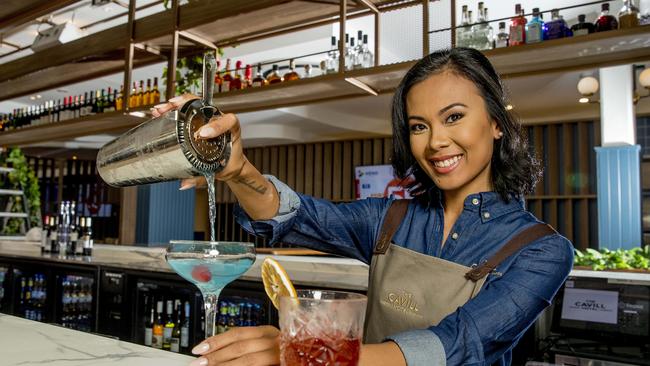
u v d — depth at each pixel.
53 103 5.49
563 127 7.27
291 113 7.08
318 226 1.23
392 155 1.24
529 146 1.14
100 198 9.52
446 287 1.03
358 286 2.71
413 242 1.18
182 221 9.45
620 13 2.52
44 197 9.85
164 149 0.97
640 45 2.35
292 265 3.40
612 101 5.36
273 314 2.91
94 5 4.17
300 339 0.61
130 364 0.93
